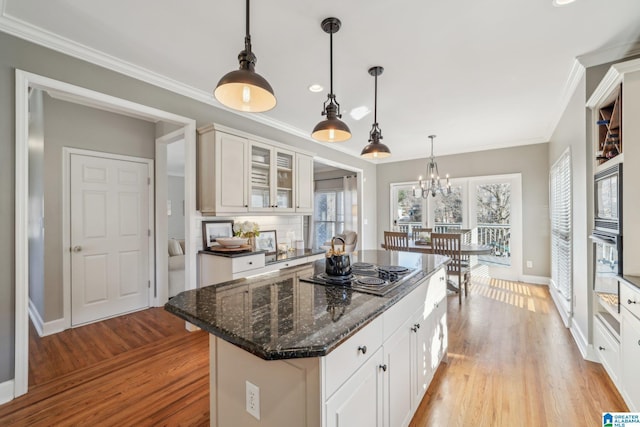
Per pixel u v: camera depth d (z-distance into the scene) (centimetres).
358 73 257
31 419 174
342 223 721
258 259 313
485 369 229
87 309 324
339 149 534
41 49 201
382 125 400
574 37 206
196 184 305
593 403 187
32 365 235
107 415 178
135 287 364
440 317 228
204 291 156
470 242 542
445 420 174
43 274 296
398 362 152
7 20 183
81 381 213
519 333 294
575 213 284
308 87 285
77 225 319
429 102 321
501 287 466
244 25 194
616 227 196
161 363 238
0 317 187
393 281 173
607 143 213
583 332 258
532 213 489
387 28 196
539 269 483
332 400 99
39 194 311
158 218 383
